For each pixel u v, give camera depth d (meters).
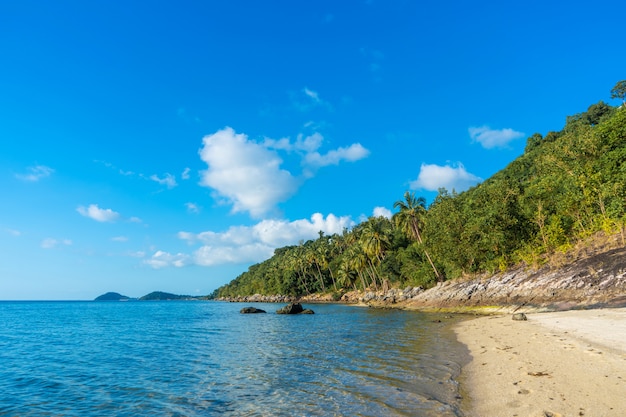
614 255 29.56
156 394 13.37
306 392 12.08
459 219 52.62
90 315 77.31
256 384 13.75
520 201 49.72
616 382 9.26
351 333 28.33
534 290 34.31
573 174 43.66
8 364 20.42
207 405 11.64
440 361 15.18
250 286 173.25
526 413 8.04
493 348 16.25
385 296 71.81
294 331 32.72
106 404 12.53
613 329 16.55
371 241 82.62
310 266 130.88
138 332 37.19
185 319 57.34
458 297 46.78
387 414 9.25
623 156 37.75
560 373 10.74
